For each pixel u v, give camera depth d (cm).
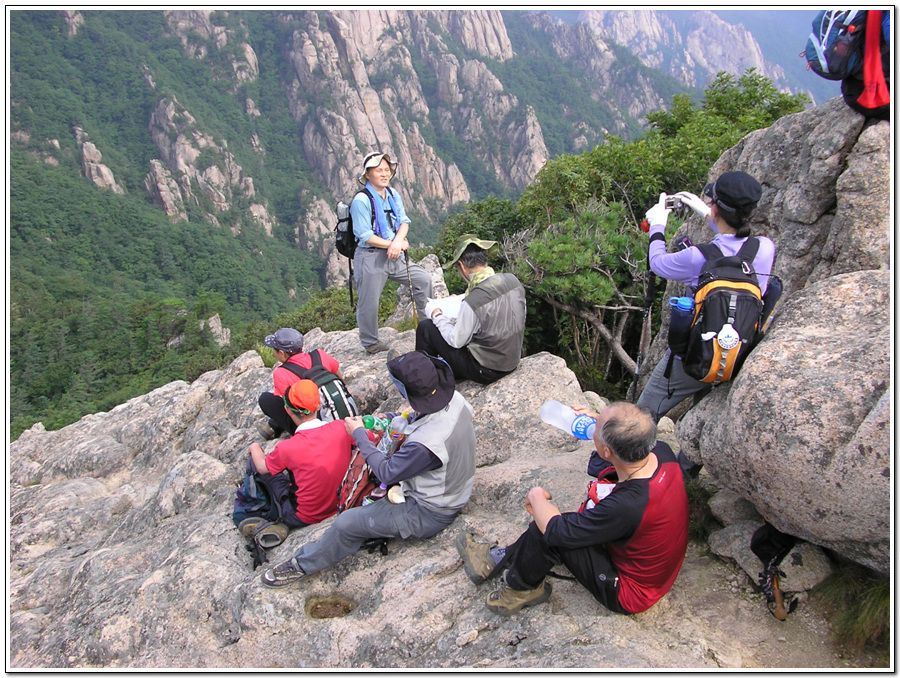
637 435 256
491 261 1240
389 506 358
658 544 266
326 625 337
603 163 1151
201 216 15375
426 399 341
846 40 349
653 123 1556
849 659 256
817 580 284
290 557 378
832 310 302
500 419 482
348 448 430
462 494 364
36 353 7281
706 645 264
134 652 365
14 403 6309
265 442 641
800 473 259
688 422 339
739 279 303
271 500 440
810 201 412
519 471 418
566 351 1059
